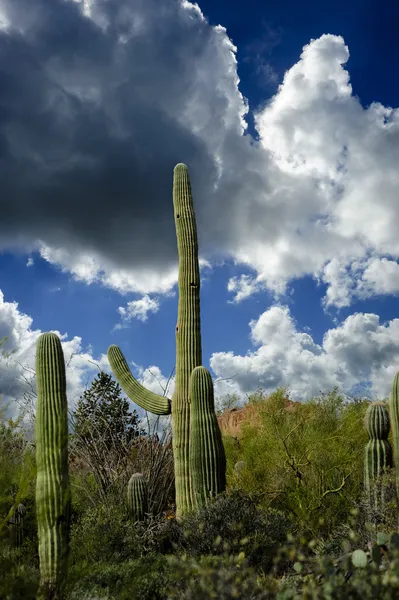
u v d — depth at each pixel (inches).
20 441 236.1
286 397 521.0
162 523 335.9
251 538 245.4
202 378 335.9
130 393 390.9
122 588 216.4
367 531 215.0
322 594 115.3
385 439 281.7
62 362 243.8
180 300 386.3
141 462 411.8
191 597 139.9
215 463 323.0
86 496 391.5
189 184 410.3
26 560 226.8
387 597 108.9
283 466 338.3
